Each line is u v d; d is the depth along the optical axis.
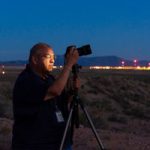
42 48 6.35
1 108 24.92
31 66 6.36
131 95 51.75
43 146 6.16
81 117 26.00
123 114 38.03
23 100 6.20
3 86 47.22
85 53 6.25
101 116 32.97
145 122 33.22
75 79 6.79
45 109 6.21
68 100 6.69
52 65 6.45
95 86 52.59
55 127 6.26
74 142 15.67
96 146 15.21
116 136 18.28
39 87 6.15
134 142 16.95
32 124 6.18
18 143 6.21
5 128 16.64
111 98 48.72
